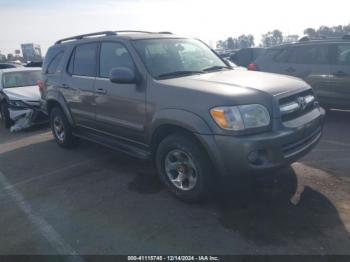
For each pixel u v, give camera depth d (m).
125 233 3.22
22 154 6.00
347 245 2.84
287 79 3.90
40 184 4.55
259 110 3.19
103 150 5.93
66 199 4.04
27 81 9.04
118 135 4.55
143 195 4.01
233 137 3.11
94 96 4.75
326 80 6.78
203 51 4.86
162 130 3.81
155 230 3.24
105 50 4.66
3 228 3.46
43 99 6.31
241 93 3.23
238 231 3.12
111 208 3.73
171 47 4.50
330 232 3.02
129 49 4.22
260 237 3.01
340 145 5.39
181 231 3.19
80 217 3.58
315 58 6.97
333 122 6.89
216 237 3.05
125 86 4.14
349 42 6.54
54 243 3.13
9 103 8.02
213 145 3.21
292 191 3.83
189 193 3.63
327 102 6.89
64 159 5.55
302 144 3.51
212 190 3.63
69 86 5.35
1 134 7.87
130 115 4.14
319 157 4.88
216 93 3.26
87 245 3.07
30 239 3.22
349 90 6.51
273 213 3.39
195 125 3.30
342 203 3.51
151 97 3.79
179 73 4.08
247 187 3.97
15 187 4.50
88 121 5.08
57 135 6.23
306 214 3.33
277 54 7.64
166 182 3.89
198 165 3.46
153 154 4.08
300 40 7.61
